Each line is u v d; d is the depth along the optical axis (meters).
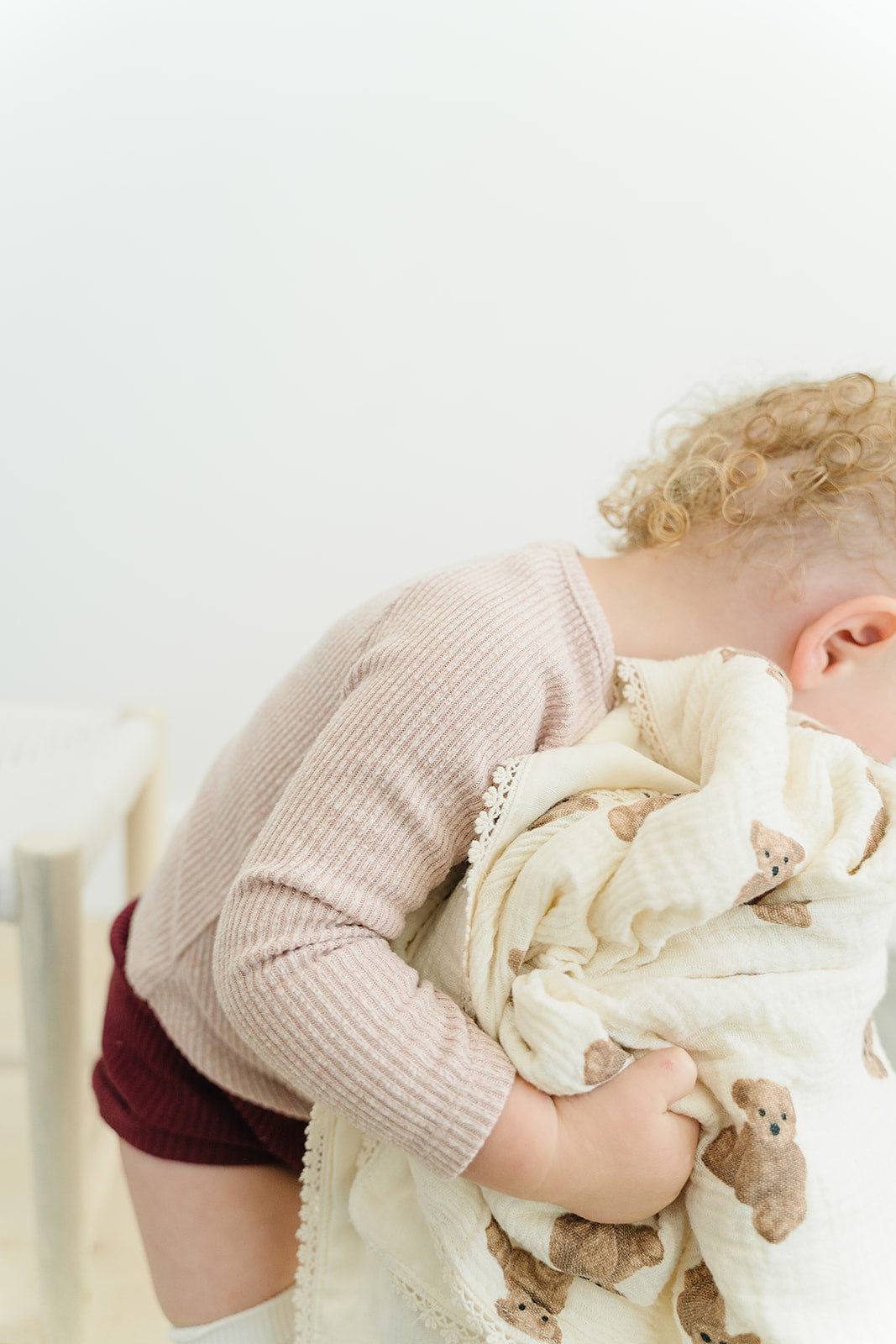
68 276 1.35
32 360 1.38
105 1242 1.02
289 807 0.51
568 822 0.51
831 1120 0.49
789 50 1.26
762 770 0.49
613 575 0.64
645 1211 0.48
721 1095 0.49
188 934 0.64
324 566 1.48
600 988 0.50
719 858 0.46
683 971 0.50
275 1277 0.65
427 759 0.50
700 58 1.27
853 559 0.60
